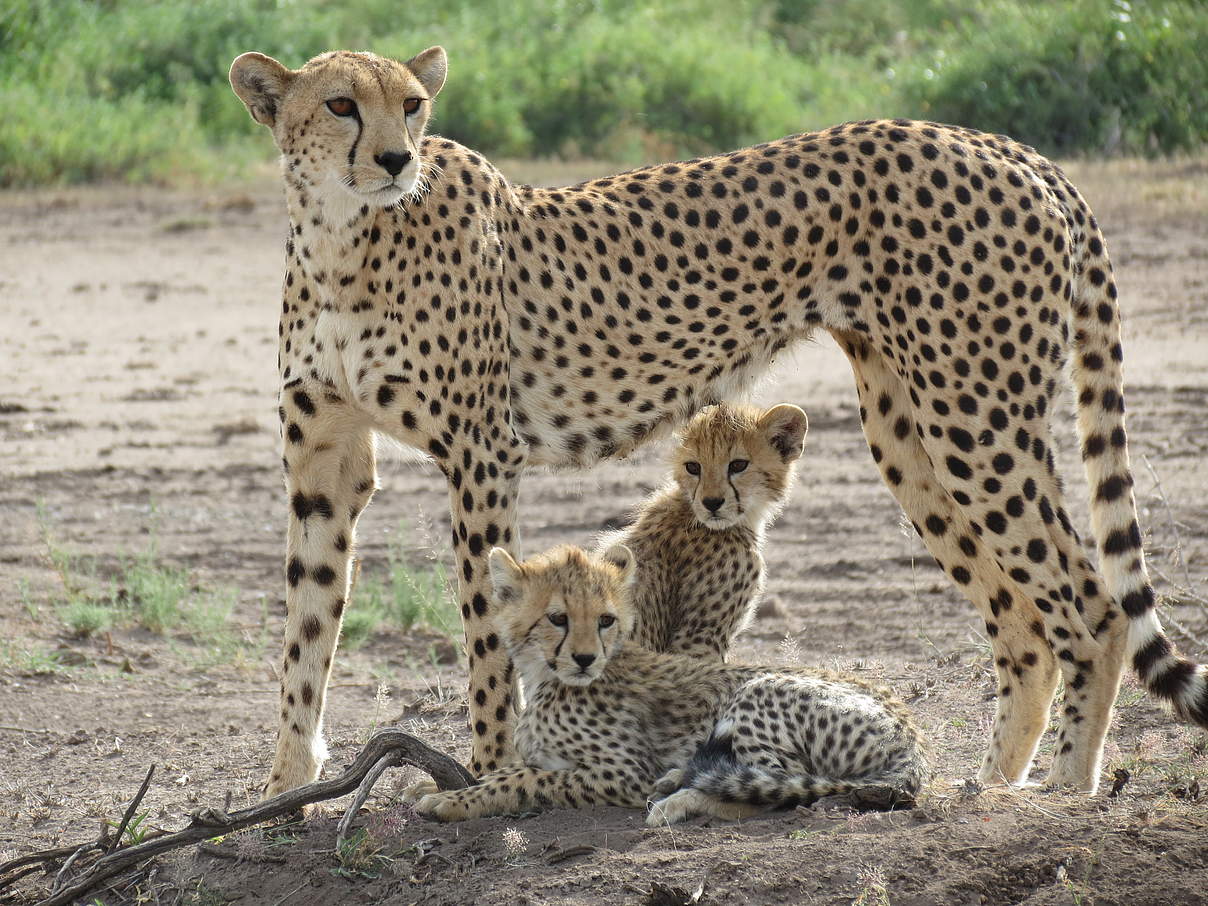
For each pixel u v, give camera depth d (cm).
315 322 966
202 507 1772
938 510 1034
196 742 1170
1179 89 4216
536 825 858
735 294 1016
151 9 5556
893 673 1228
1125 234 3031
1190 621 1258
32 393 2272
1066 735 938
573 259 1005
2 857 948
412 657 1371
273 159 4753
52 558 1561
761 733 864
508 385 984
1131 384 2036
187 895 845
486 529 962
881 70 5622
